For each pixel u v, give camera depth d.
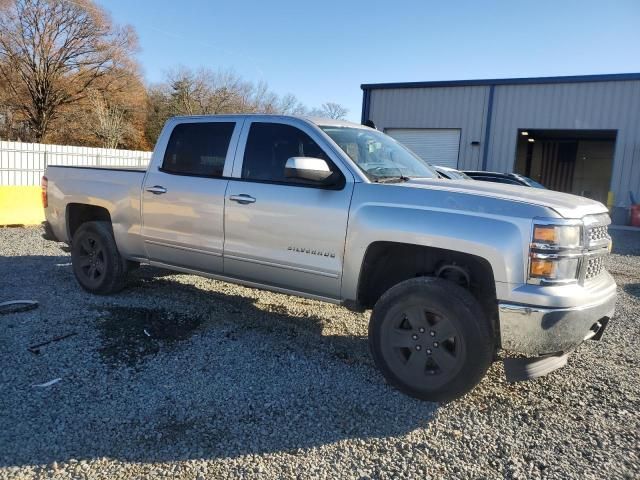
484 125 22.33
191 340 4.80
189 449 3.17
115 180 5.80
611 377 4.38
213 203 4.93
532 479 2.98
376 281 4.44
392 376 3.94
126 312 5.43
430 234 3.78
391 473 3.01
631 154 19.78
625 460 3.18
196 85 50.50
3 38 40.28
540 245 3.48
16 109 42.53
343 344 4.91
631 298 7.30
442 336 3.75
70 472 2.92
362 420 3.57
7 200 12.09
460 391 3.71
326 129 4.64
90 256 6.11
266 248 4.62
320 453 3.18
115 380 3.97
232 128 5.04
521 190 4.14
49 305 5.61
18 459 3.01
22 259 8.06
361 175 4.27
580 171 31.03
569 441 3.38
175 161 5.38
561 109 20.86
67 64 42.94
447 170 10.02
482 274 3.93
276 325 5.34
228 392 3.87
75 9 41.66
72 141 42.88
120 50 44.06
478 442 3.34
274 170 4.68
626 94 19.70
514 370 3.73
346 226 4.16
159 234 5.39
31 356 4.29
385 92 24.33
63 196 6.29
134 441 3.23
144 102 47.22
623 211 19.83
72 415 3.47
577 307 3.51
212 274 5.12
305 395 3.88
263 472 2.98
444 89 23.02
